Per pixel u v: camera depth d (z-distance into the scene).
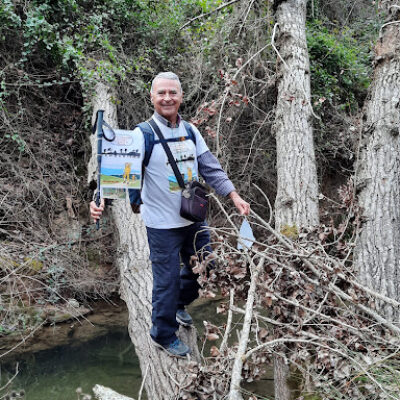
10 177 5.41
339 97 6.49
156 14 6.36
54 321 4.42
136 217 4.70
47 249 4.95
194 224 2.70
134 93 6.07
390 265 3.10
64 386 3.45
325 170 6.62
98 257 5.45
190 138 2.59
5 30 5.54
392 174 3.33
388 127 3.44
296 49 4.68
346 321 2.59
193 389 2.34
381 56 3.71
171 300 2.60
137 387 3.48
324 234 3.00
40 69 6.08
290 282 2.67
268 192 6.62
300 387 2.85
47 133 6.04
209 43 5.99
